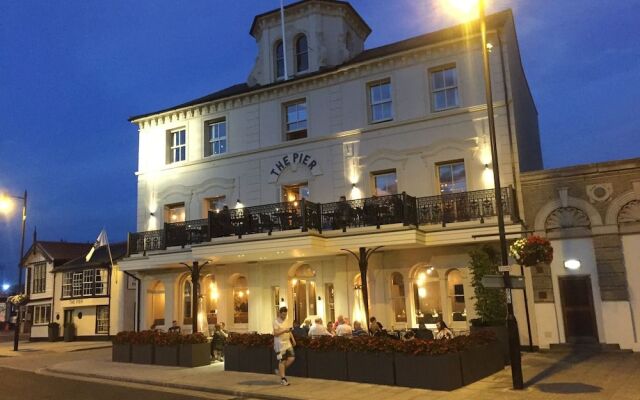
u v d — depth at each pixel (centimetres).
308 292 1961
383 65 1925
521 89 2027
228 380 1240
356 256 1686
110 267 2975
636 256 1534
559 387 1023
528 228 1648
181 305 2242
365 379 1150
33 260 3528
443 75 1850
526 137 2047
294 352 1263
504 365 1320
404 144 1845
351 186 1911
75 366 1633
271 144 2105
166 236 2095
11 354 2292
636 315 1514
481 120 1738
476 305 1538
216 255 1816
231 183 2161
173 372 1411
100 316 3023
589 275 1577
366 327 1684
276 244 1694
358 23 2444
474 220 1633
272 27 2317
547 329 1597
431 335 1441
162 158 2358
